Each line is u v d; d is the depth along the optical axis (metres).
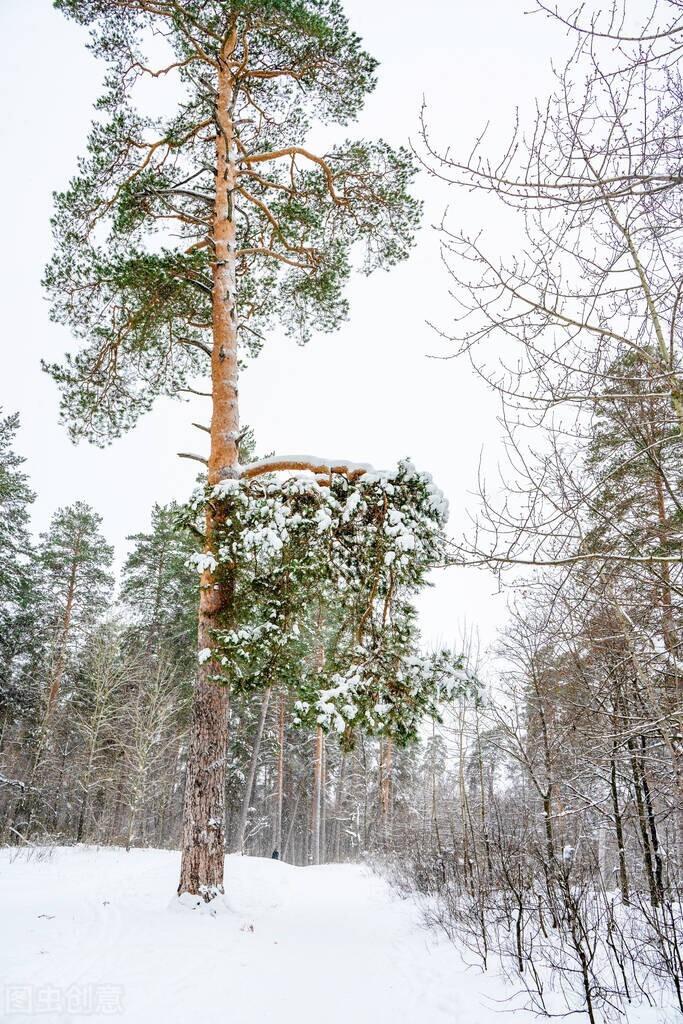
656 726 5.02
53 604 27.69
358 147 11.12
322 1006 4.86
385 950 7.04
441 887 10.51
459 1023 4.63
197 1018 4.29
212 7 10.30
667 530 5.08
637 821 8.05
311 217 11.42
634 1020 4.58
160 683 24.09
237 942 6.48
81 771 24.23
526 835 7.90
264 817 32.69
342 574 7.80
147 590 28.36
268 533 7.15
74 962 5.22
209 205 11.01
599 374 4.01
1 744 23.42
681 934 5.53
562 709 8.05
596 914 6.68
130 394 11.04
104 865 14.32
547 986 5.57
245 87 11.17
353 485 7.86
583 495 4.58
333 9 10.31
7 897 8.44
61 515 28.89
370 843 26.42
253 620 8.30
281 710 28.19
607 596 5.16
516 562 4.53
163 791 26.62
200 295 10.77
